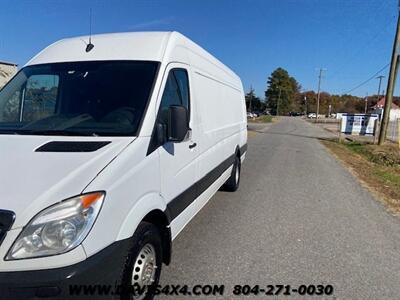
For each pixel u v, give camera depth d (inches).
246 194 304.2
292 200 289.0
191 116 163.6
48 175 95.4
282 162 506.6
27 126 128.4
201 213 246.5
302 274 158.4
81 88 137.3
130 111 126.3
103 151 107.7
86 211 91.3
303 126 1935.3
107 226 96.8
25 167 98.6
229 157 270.4
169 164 136.6
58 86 140.6
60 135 119.8
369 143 896.3
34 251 85.7
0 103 144.6
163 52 145.2
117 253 100.1
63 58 151.0
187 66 164.9
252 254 178.1
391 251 187.8
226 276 154.3
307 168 459.8
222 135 236.2
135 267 113.5
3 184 92.6
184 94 157.3
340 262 172.1
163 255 140.3
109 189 98.2
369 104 4387.3
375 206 280.4
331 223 232.5
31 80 146.5
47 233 86.6
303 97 5536.4
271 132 1275.8
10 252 84.6
